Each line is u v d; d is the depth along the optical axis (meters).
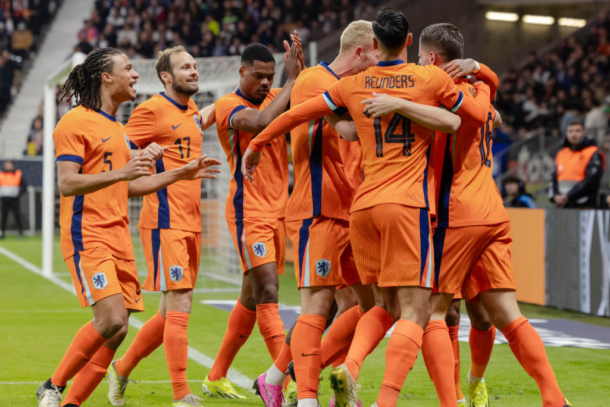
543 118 54.00
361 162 12.78
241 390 15.23
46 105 37.12
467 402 14.39
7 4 83.81
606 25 65.81
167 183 12.51
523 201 31.36
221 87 34.84
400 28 11.17
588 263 25.80
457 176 11.96
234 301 30.31
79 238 12.05
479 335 12.94
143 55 74.25
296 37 13.59
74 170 11.82
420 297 11.16
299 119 11.68
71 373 12.07
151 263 14.26
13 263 44.34
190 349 19.73
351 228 11.67
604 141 37.25
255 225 14.31
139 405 13.88
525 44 72.25
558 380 16.03
